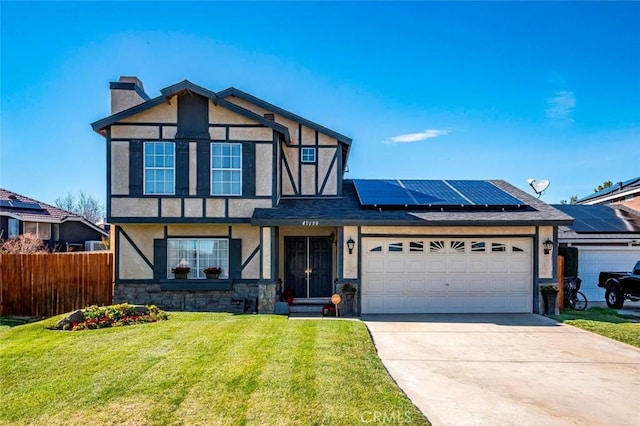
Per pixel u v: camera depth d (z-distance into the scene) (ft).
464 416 17.98
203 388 19.49
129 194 42.75
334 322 34.65
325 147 49.21
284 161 48.78
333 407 17.79
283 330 31.04
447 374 23.49
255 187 43.62
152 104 42.45
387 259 42.83
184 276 43.83
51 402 17.99
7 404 17.79
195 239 44.60
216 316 36.70
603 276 49.34
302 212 42.88
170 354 24.56
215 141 43.34
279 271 48.98
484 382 22.25
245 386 19.77
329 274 49.47
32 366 22.39
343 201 47.47
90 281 43.60
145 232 44.27
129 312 34.65
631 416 18.20
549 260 43.09
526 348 29.09
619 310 45.57
